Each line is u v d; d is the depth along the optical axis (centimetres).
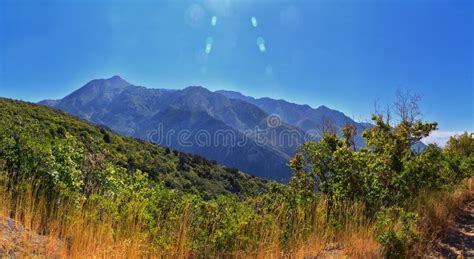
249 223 534
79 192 579
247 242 500
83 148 643
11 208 503
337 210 649
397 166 720
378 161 724
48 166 545
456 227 654
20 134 588
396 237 471
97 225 468
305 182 757
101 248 424
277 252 495
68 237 458
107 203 530
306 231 568
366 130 837
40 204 495
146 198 582
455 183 932
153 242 474
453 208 755
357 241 516
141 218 511
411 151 775
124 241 443
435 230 604
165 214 563
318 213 618
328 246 556
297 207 627
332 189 717
